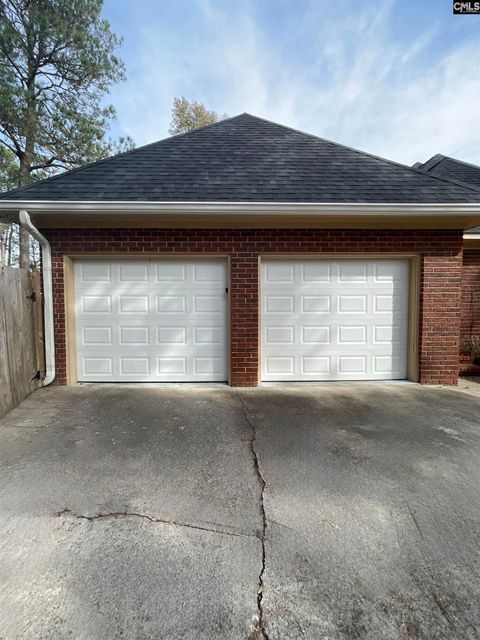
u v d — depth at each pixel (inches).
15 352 178.4
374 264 227.1
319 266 225.3
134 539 82.0
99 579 70.7
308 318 226.5
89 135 464.4
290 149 256.1
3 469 114.3
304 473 113.1
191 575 71.7
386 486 105.9
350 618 62.8
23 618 62.1
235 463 119.4
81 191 201.3
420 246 220.4
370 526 87.4
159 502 96.7
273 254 217.6
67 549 78.7
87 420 159.2
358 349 230.2
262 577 71.4
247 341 219.1
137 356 223.9
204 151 249.0
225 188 208.1
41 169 491.5
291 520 89.4
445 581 70.9
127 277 220.7
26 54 429.7
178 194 200.8
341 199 202.5
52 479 108.3
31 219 201.3
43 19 423.8
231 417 164.1
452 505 96.7
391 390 211.2
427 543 81.7
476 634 60.2
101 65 466.0
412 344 228.4
